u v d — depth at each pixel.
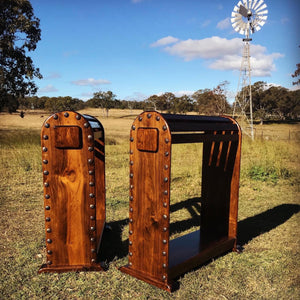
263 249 3.68
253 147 14.51
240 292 2.75
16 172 8.32
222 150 3.73
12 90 33.09
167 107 125.56
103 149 4.18
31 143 15.61
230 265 3.26
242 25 32.00
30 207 5.33
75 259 3.11
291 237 4.04
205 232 3.86
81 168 2.98
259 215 5.06
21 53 31.88
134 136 2.94
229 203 3.69
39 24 32.25
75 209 3.03
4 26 29.92
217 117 3.61
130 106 145.75
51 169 2.98
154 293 2.73
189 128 2.90
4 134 18.09
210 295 2.71
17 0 29.84
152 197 2.85
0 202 5.59
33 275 3.03
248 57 32.47
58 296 2.68
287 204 5.66
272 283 2.89
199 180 7.80
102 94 123.06
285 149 12.68
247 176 8.02
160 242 2.82
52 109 114.38
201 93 74.00
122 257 3.47
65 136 2.92
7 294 2.70
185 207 5.59
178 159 11.28
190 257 3.09
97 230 3.74
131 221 3.04
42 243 3.81
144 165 2.88
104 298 2.66
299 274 3.00
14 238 3.96
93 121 3.88
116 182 7.38
